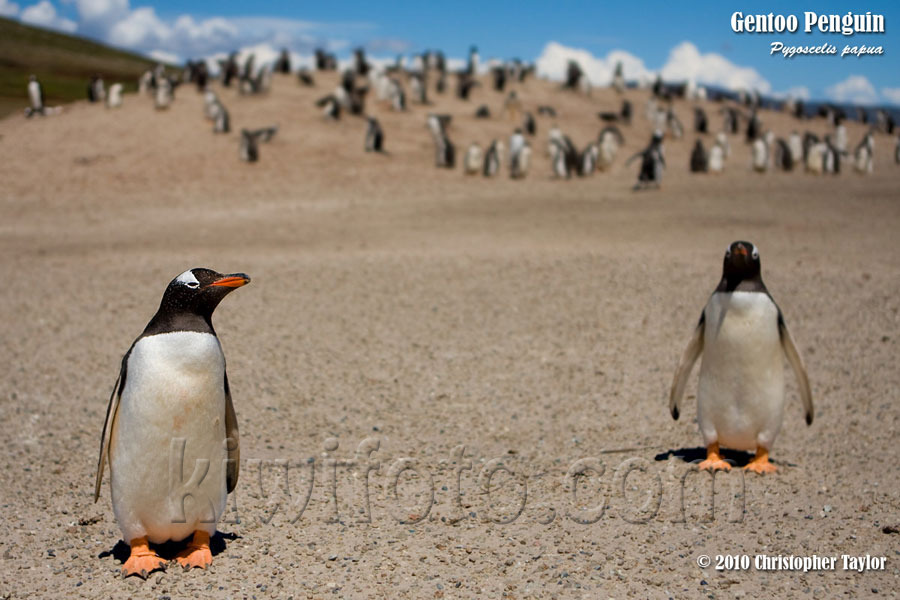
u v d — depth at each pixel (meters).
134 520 4.52
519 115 43.72
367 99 44.16
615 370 9.88
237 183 27.31
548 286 13.96
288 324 11.93
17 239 19.30
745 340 6.11
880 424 7.94
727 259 6.14
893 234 18.84
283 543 5.15
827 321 11.66
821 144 33.03
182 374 4.26
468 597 4.38
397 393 9.12
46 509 5.80
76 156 29.66
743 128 48.69
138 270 15.53
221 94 42.09
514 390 9.22
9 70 63.69
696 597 4.39
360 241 18.86
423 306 12.86
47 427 7.89
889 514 5.64
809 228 19.88
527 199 25.47
